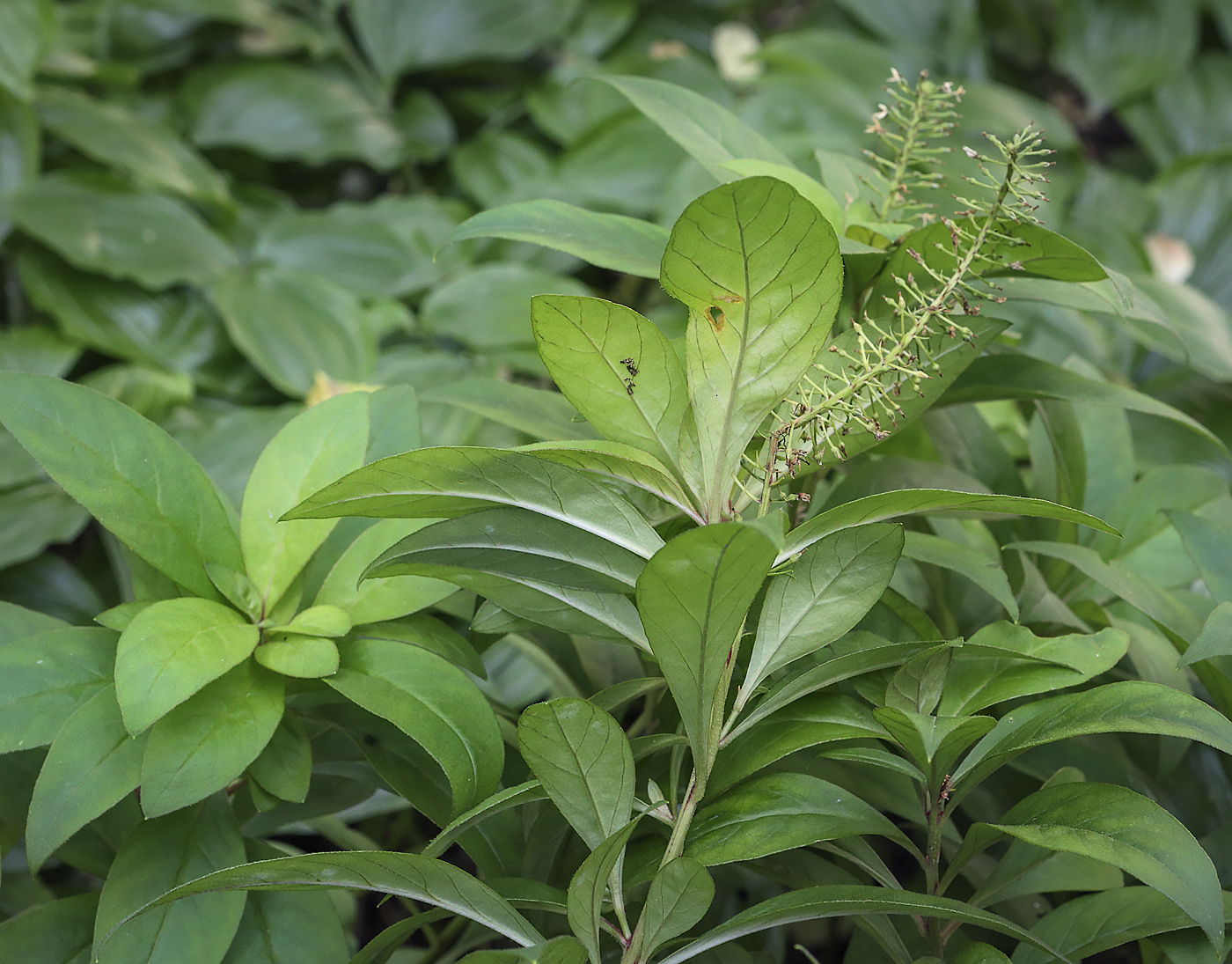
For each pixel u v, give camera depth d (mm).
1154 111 3619
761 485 1299
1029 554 1443
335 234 2842
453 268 2828
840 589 1279
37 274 2596
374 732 1365
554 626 1302
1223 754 1462
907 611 1344
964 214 1295
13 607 1366
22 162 2660
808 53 3408
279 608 1337
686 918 1259
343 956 1337
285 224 2842
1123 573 1382
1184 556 1466
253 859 1368
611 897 1294
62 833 1278
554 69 3414
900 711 1280
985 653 1316
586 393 1267
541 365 2463
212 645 1293
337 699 1358
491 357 2498
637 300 2746
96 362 2762
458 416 2244
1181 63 3590
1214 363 1821
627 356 1256
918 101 1367
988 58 3879
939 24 3578
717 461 1269
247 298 2564
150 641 1280
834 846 1318
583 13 3506
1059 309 2279
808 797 1299
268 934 1335
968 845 1306
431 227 2910
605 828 1271
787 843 1279
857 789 1373
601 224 1334
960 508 1264
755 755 1302
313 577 1363
